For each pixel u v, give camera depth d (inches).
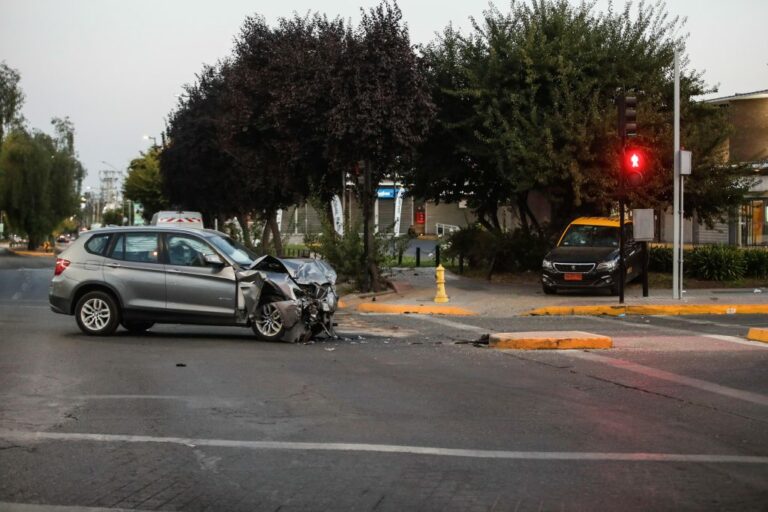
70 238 3762.3
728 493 215.9
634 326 592.1
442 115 918.4
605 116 807.1
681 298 729.6
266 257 509.0
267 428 284.2
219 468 237.3
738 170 880.3
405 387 358.9
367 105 746.8
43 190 2434.8
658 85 868.0
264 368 406.0
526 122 818.2
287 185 994.7
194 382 367.2
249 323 506.0
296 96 834.2
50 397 332.5
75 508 203.8
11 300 835.4
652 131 823.1
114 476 229.5
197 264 506.0
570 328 581.9
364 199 832.3
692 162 827.4
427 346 494.0
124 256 514.3
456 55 918.4
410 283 938.1
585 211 960.9
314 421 294.7
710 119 876.6
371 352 466.3
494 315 682.8
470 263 1076.5
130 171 2428.6
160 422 291.7
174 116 1481.3
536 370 404.2
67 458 246.7
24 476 229.0
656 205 824.9
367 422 293.6
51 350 460.1
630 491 217.0
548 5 896.9
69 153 2679.6
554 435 276.1
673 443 266.8
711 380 376.2
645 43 887.1
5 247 3048.7
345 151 804.0
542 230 992.9
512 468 237.8
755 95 1337.4
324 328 529.0
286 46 917.8
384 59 748.6
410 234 884.6
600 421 296.5
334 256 836.6
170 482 224.2
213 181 1389.0
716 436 276.2
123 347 475.2
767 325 593.0
